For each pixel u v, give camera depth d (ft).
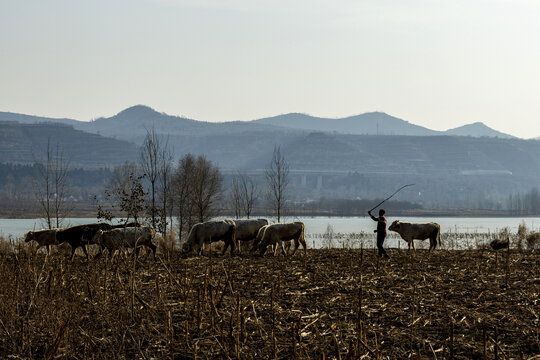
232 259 78.07
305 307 47.67
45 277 51.62
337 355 33.12
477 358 35.70
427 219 573.74
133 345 39.19
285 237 83.76
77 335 40.78
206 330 41.22
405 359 35.19
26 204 552.00
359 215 587.27
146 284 56.39
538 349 36.78
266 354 36.68
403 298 50.57
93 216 378.73
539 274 63.57
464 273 64.54
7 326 41.42
